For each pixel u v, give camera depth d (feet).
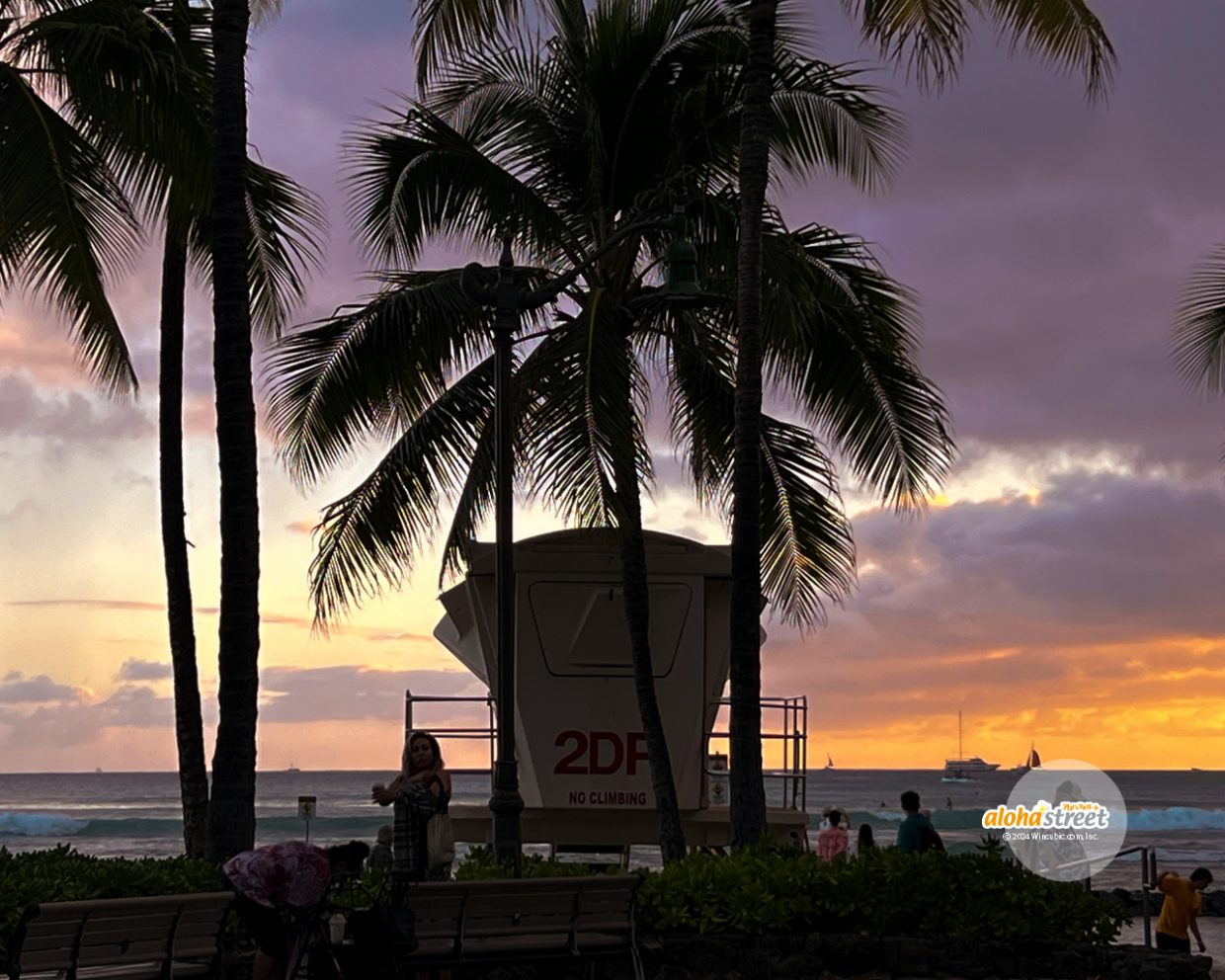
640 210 59.41
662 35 62.18
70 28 52.95
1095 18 54.90
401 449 60.80
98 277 57.26
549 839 59.31
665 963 40.04
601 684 59.52
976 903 41.86
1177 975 40.57
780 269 56.29
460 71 64.90
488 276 46.39
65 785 647.56
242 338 45.96
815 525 66.54
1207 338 79.92
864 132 64.28
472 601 61.31
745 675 49.44
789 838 60.85
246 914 28.55
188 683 61.98
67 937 28.45
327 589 60.75
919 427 63.72
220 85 46.98
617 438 52.70
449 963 33.78
